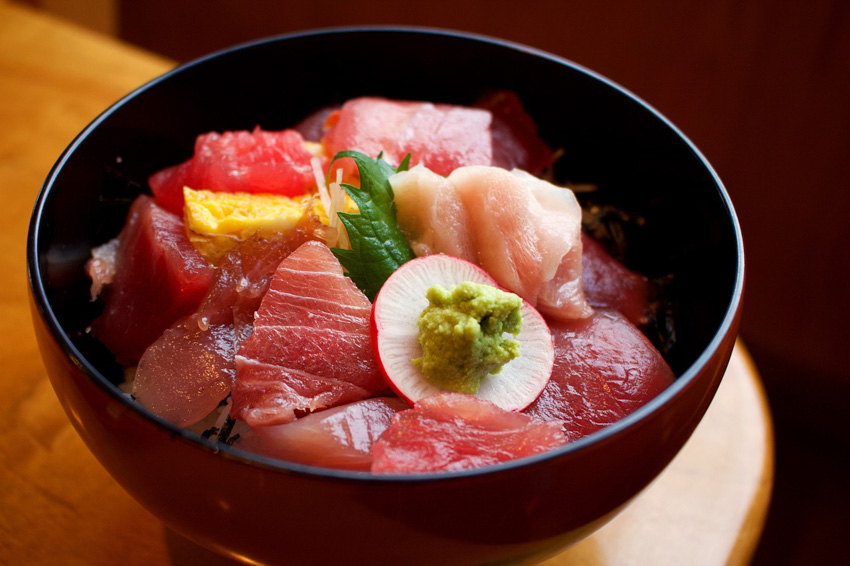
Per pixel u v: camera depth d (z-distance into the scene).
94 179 0.31
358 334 0.27
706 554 0.30
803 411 0.64
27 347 0.34
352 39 0.35
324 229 0.30
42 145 0.40
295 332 0.27
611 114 0.33
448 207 0.30
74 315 0.30
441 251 0.30
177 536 0.30
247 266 0.29
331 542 0.24
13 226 0.37
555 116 0.35
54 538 0.29
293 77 0.35
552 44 0.62
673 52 0.58
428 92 0.36
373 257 0.29
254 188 0.32
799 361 0.63
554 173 0.36
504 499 0.23
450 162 0.32
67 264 0.30
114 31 0.81
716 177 0.30
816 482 0.61
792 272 0.61
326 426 0.26
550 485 0.23
